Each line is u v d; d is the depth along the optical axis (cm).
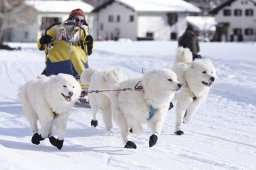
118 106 976
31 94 963
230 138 1091
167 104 953
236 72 2292
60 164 815
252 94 1659
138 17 8338
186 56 1284
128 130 984
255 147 1009
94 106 1187
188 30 1958
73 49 1372
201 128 1199
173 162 872
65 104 920
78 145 998
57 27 1386
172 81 912
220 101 1598
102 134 1118
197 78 1127
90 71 1207
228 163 869
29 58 3538
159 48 4656
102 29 8925
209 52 3759
